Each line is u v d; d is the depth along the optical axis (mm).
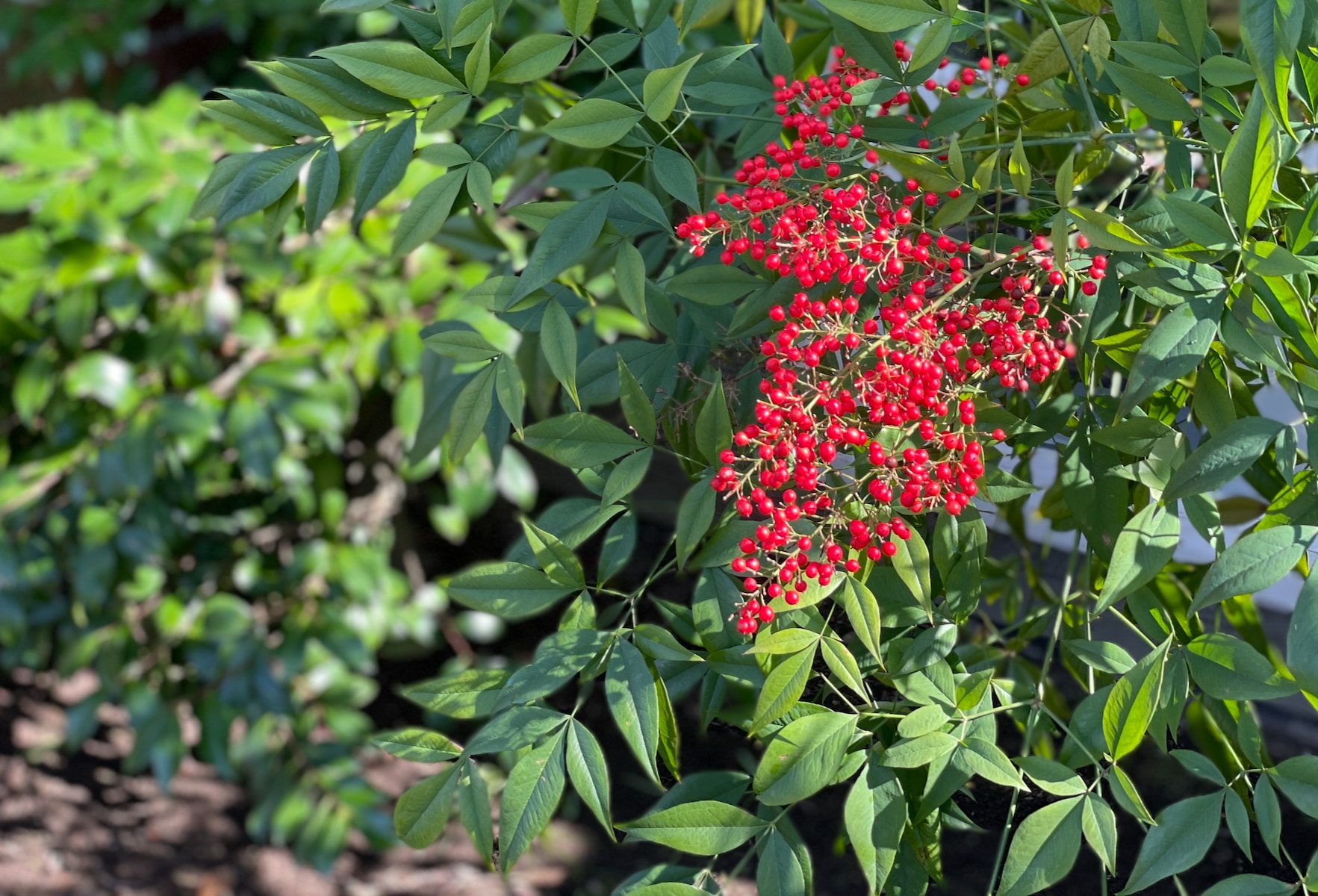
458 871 2260
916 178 1150
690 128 1446
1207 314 1084
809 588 1106
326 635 2201
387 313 2016
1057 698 1473
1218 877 1563
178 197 1966
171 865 2307
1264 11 1039
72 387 1958
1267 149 1048
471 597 1151
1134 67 1139
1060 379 1261
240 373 2070
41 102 3432
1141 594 1188
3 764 2553
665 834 1109
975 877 1904
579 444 1157
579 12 1150
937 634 1148
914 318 1119
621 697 1108
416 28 1171
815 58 1465
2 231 3020
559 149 1436
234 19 2814
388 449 2381
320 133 1181
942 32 1169
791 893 1107
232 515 2359
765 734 1150
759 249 1175
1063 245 1084
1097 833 1089
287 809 2119
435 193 1175
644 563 2693
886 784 1119
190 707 2768
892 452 1117
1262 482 1342
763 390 1121
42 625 2266
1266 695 1102
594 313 1449
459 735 2617
